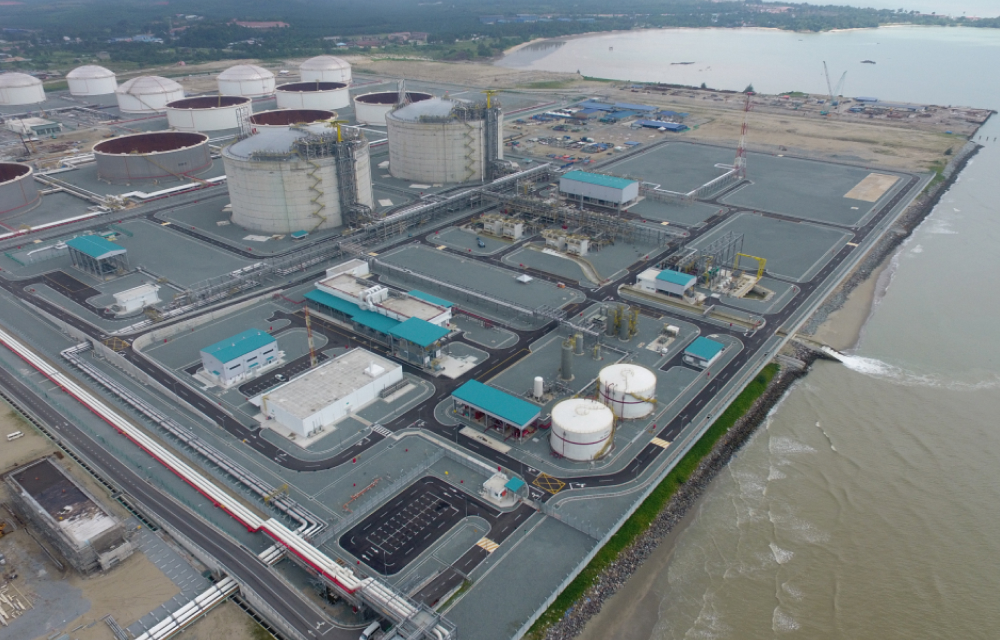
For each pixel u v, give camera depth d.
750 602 81.94
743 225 187.00
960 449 107.00
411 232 183.75
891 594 83.12
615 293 148.12
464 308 141.88
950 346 135.00
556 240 171.62
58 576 79.12
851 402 118.12
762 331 132.38
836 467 103.50
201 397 112.38
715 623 79.06
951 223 199.38
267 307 143.25
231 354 116.19
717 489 99.06
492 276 156.88
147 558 82.06
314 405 105.06
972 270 168.62
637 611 79.94
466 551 83.12
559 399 111.00
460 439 102.69
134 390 115.06
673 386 114.88
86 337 128.00
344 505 89.88
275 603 74.56
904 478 101.38
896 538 91.00
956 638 77.69
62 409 109.44
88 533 80.44
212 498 89.56
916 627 79.00
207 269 159.62
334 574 75.44
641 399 104.62
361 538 84.88
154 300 143.38
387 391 113.19
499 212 197.62
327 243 174.00
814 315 146.12
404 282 154.25
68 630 71.94
